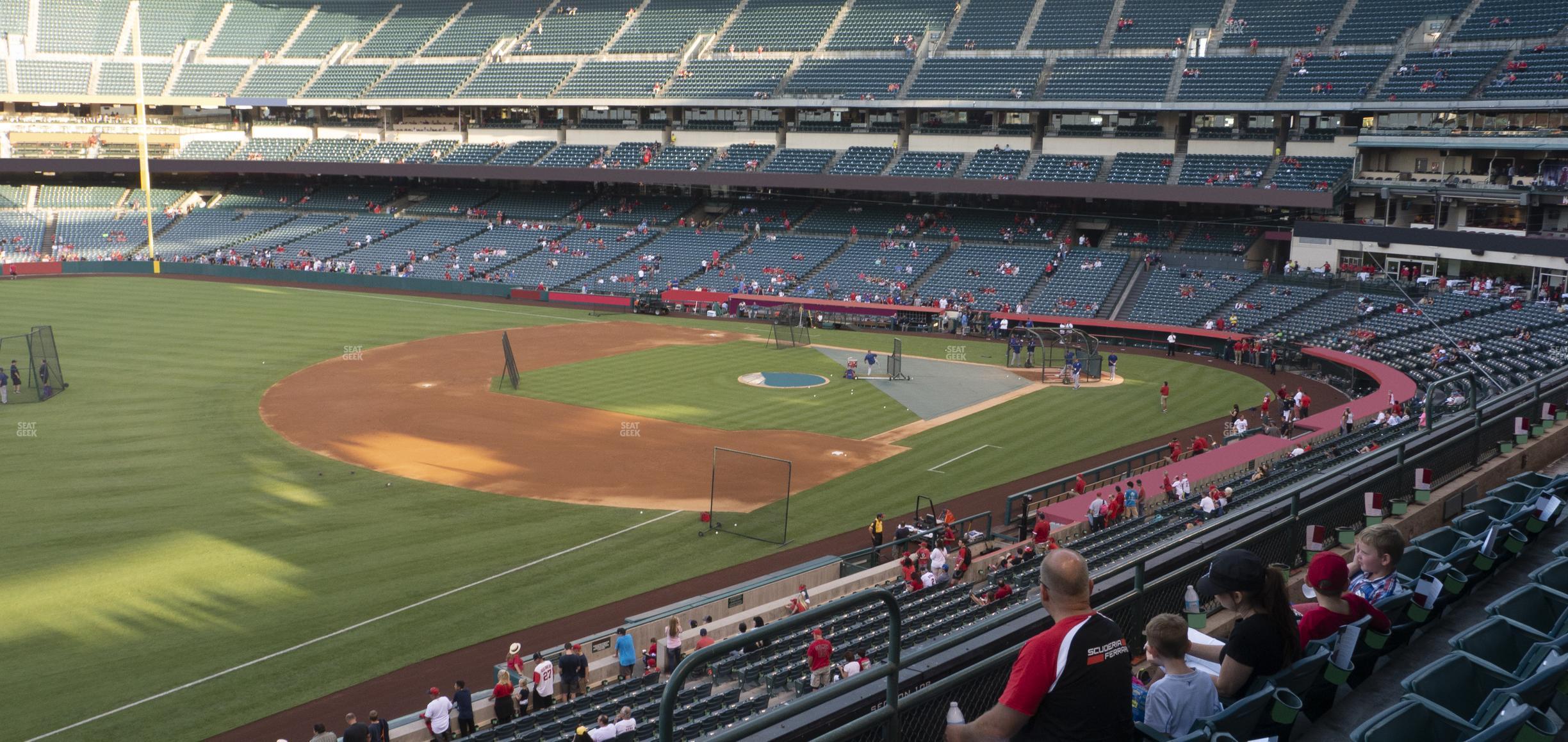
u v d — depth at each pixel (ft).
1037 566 87.56
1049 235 266.16
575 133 325.01
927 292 256.52
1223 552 24.13
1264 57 244.63
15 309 234.38
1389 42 234.99
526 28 339.36
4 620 83.30
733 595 86.94
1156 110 245.45
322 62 351.05
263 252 313.53
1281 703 22.91
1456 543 35.76
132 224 330.13
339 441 139.95
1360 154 226.99
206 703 71.56
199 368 182.70
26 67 330.34
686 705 66.23
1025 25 282.36
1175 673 22.65
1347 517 41.06
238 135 354.74
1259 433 138.72
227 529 105.09
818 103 280.92
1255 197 230.07
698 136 310.04
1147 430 154.61
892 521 114.01
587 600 91.20
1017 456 140.15
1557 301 189.26
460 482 123.65
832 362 205.05
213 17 363.56
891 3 306.14
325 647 80.48
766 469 131.85
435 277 295.89
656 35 321.11
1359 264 224.12
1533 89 198.18
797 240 287.48
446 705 66.23
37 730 67.36
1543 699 22.57
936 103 269.03
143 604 86.89
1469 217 212.23
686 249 292.81
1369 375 172.76
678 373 190.90
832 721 22.03
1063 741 18.84
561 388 175.73
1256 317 217.97
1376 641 27.09
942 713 22.79
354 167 325.01
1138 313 231.91
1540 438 53.36
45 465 125.59
